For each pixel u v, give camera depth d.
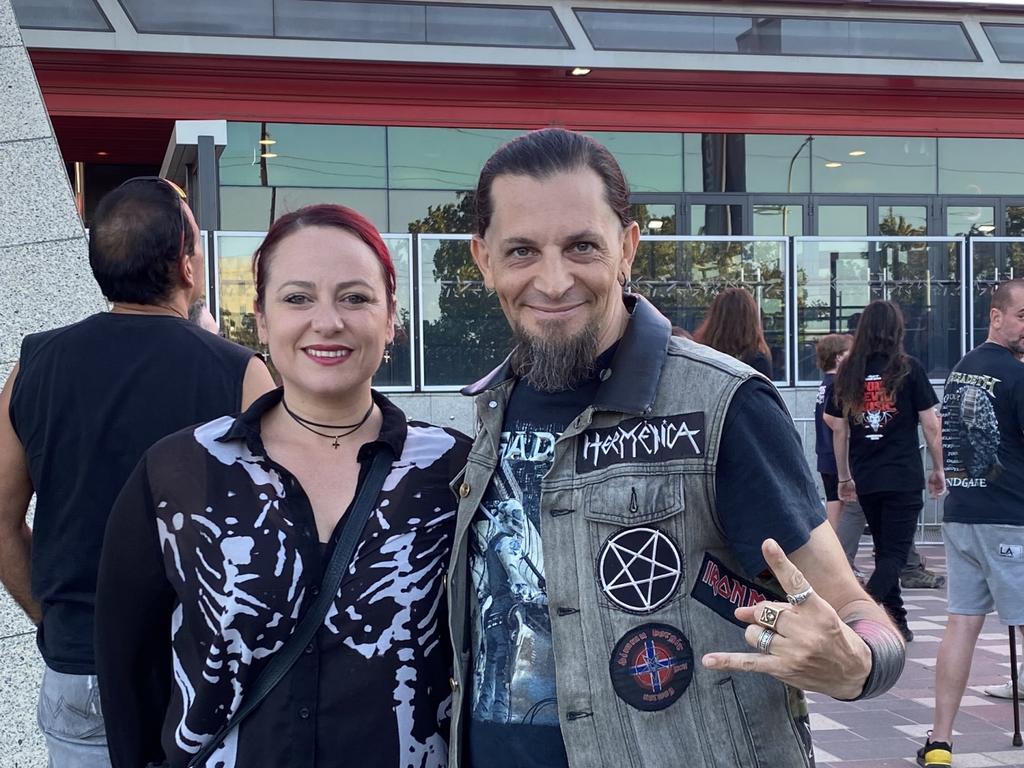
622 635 1.67
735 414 1.66
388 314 2.02
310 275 1.92
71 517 2.24
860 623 1.57
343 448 1.96
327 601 1.83
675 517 1.66
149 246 2.33
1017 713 4.72
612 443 1.72
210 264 8.58
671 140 14.33
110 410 2.25
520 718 1.73
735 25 13.78
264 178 13.27
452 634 1.82
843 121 14.59
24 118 3.96
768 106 14.31
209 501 1.87
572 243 1.70
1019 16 14.63
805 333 11.08
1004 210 14.88
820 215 14.57
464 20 13.02
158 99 12.57
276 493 1.88
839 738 4.93
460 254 9.98
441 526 1.92
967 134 14.98
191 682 1.85
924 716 5.26
